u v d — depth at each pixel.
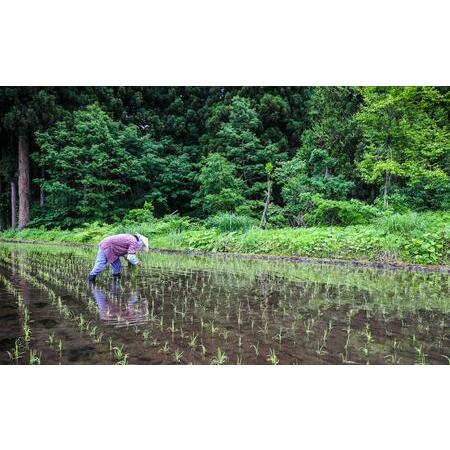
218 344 7.76
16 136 45.03
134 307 10.59
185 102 49.22
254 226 29.02
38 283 13.88
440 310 10.39
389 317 9.70
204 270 17.66
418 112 27.16
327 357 7.14
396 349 7.53
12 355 7.09
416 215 22.17
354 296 12.11
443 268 17.48
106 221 41.09
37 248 29.59
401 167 27.12
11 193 48.66
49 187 40.19
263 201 36.41
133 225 35.00
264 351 7.40
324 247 21.58
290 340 8.00
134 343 7.75
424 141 27.33
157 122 46.72
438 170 27.06
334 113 34.81
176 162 42.62
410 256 19.12
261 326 8.95
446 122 29.20
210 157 36.16
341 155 33.72
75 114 42.69
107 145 41.31
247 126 39.00
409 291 12.88
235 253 24.41
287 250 22.88
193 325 8.97
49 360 6.89
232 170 35.50
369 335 8.24
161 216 42.88
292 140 41.50
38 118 41.56
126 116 46.09
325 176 31.36
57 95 43.78
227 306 10.79
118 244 14.12
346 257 20.70
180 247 27.28
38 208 44.75
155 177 43.31
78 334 8.24
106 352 7.27
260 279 15.23
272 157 37.72
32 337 8.04
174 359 6.98
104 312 10.03
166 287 13.48
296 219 31.14
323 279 15.24
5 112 42.44
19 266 18.25
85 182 39.62
